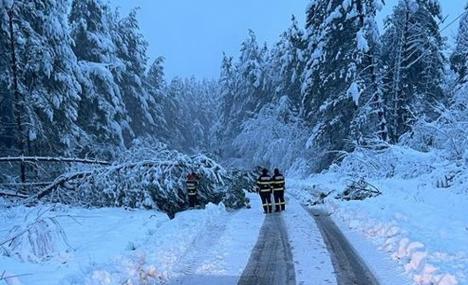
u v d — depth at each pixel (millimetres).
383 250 8094
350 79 27625
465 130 16625
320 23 32125
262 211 14703
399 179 18531
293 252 8375
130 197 14922
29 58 20547
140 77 44000
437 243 7605
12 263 7301
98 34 32625
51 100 21594
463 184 13383
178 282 6758
